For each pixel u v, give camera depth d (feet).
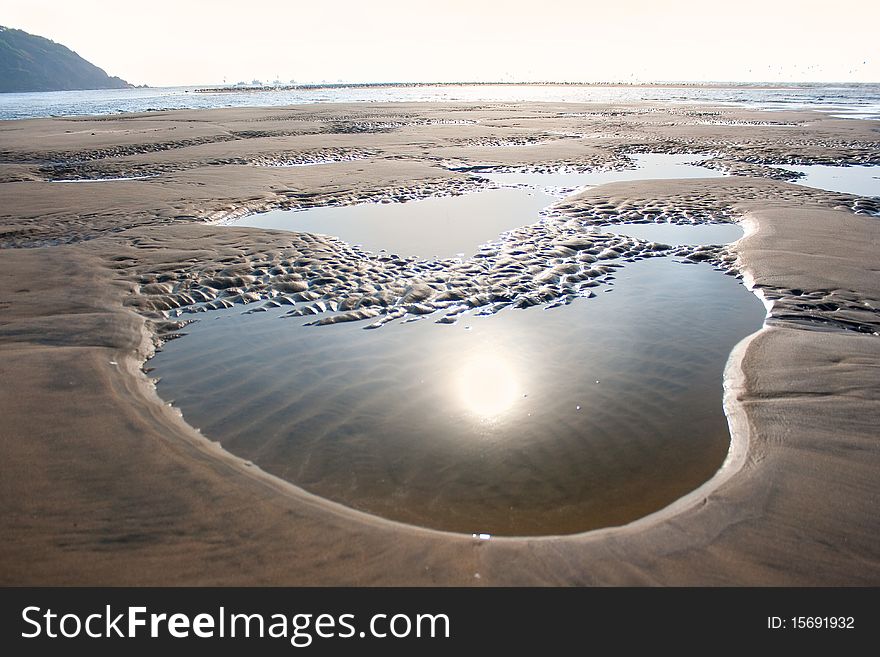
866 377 21.53
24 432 18.03
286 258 36.96
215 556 13.43
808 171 74.90
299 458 17.88
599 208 52.16
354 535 14.14
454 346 25.84
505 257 38.06
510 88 568.82
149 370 23.59
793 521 14.52
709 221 48.01
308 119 150.71
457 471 17.35
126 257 36.94
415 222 47.96
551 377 23.13
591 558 13.47
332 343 26.12
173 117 158.92
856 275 33.42
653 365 23.99
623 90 463.42
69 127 131.75
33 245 40.78
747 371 22.50
